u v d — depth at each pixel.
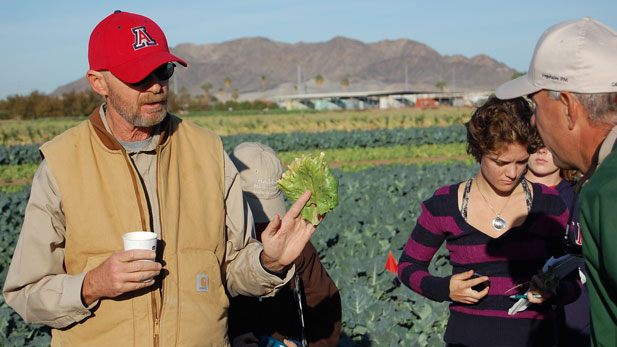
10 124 51.81
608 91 1.93
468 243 3.10
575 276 3.04
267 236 2.49
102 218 2.51
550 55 2.06
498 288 3.02
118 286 2.29
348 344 4.98
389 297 6.28
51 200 2.50
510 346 2.96
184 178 2.70
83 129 2.61
